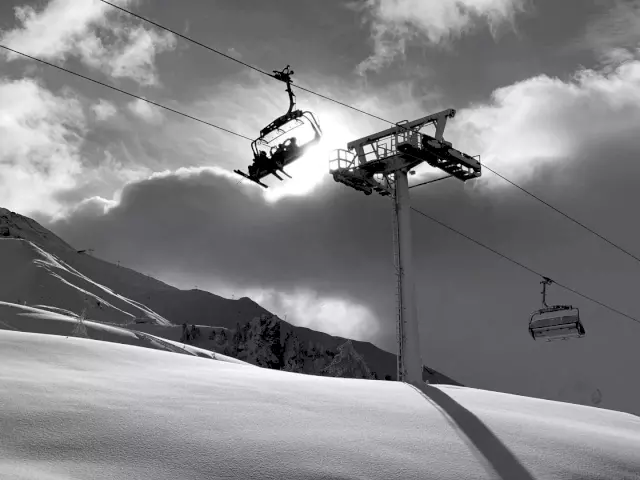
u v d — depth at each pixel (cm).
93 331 11244
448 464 1243
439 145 3025
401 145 2980
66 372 1620
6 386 1318
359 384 2261
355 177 3200
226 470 1037
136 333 11969
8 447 995
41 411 1175
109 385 1502
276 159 2205
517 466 1302
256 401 1534
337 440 1275
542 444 1500
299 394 1708
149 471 988
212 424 1260
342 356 12519
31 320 11012
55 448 1022
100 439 1085
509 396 2431
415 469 1179
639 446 1644
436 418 1625
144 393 1458
